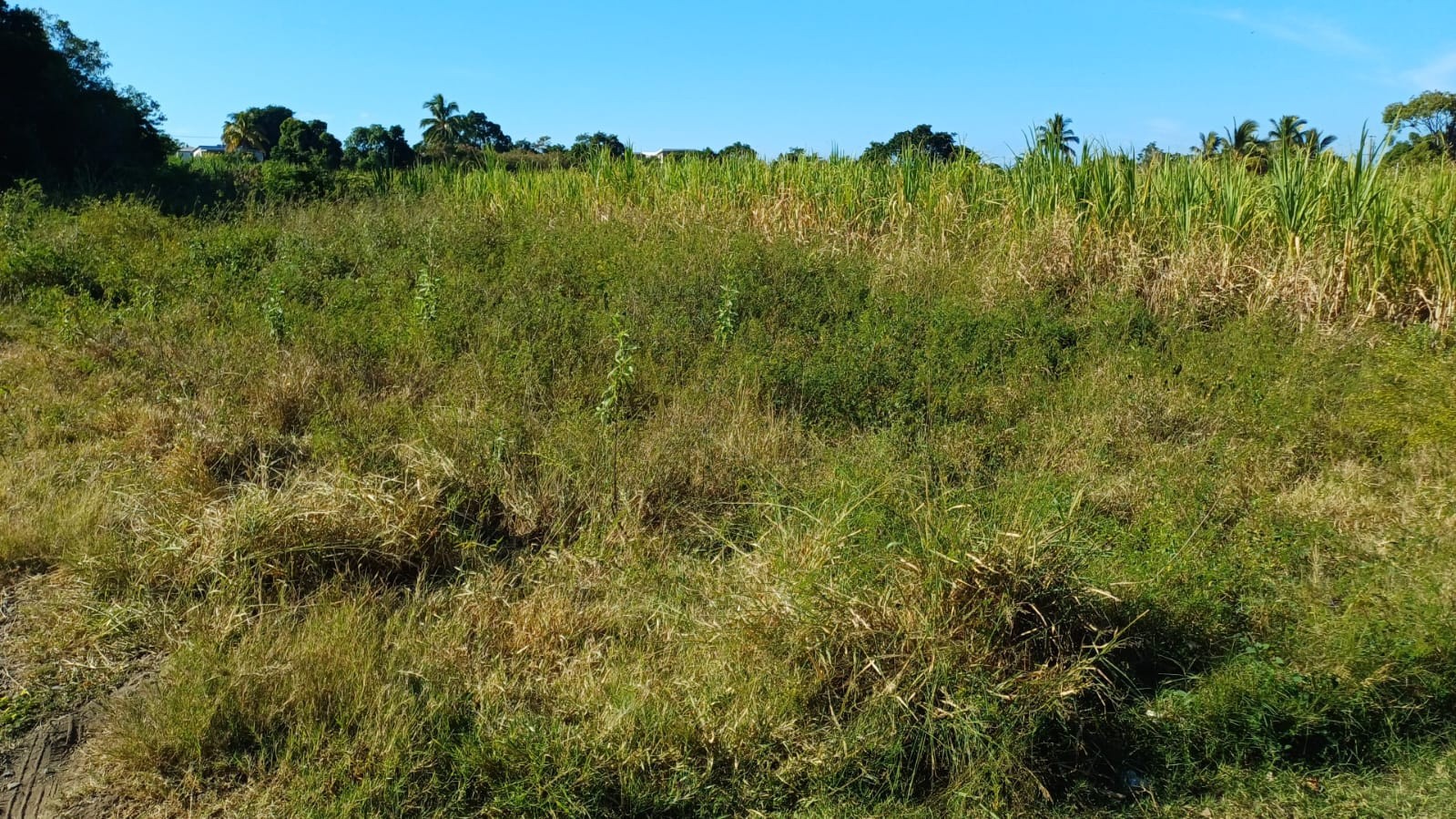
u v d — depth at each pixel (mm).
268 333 7328
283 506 4277
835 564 3896
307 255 9773
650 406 6422
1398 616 3766
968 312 7855
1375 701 3480
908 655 3408
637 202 13961
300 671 3373
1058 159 10484
